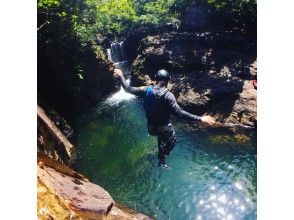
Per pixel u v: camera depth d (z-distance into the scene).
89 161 6.07
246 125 7.20
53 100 8.14
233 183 5.00
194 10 11.52
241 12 10.28
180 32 11.46
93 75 9.19
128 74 11.82
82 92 8.74
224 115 7.61
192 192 4.82
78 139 7.08
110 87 9.89
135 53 13.04
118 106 8.79
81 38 8.65
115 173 5.53
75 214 3.34
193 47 10.11
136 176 5.34
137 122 7.58
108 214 3.70
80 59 8.69
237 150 6.05
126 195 4.91
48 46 7.97
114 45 13.06
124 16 11.95
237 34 10.39
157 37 11.24
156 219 4.37
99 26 9.81
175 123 7.33
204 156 5.81
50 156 5.22
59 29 7.93
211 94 8.17
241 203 4.57
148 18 12.35
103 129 7.43
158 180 5.15
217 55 9.62
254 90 8.05
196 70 9.41
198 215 4.40
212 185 4.94
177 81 9.05
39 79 8.02
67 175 4.35
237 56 9.44
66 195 3.69
